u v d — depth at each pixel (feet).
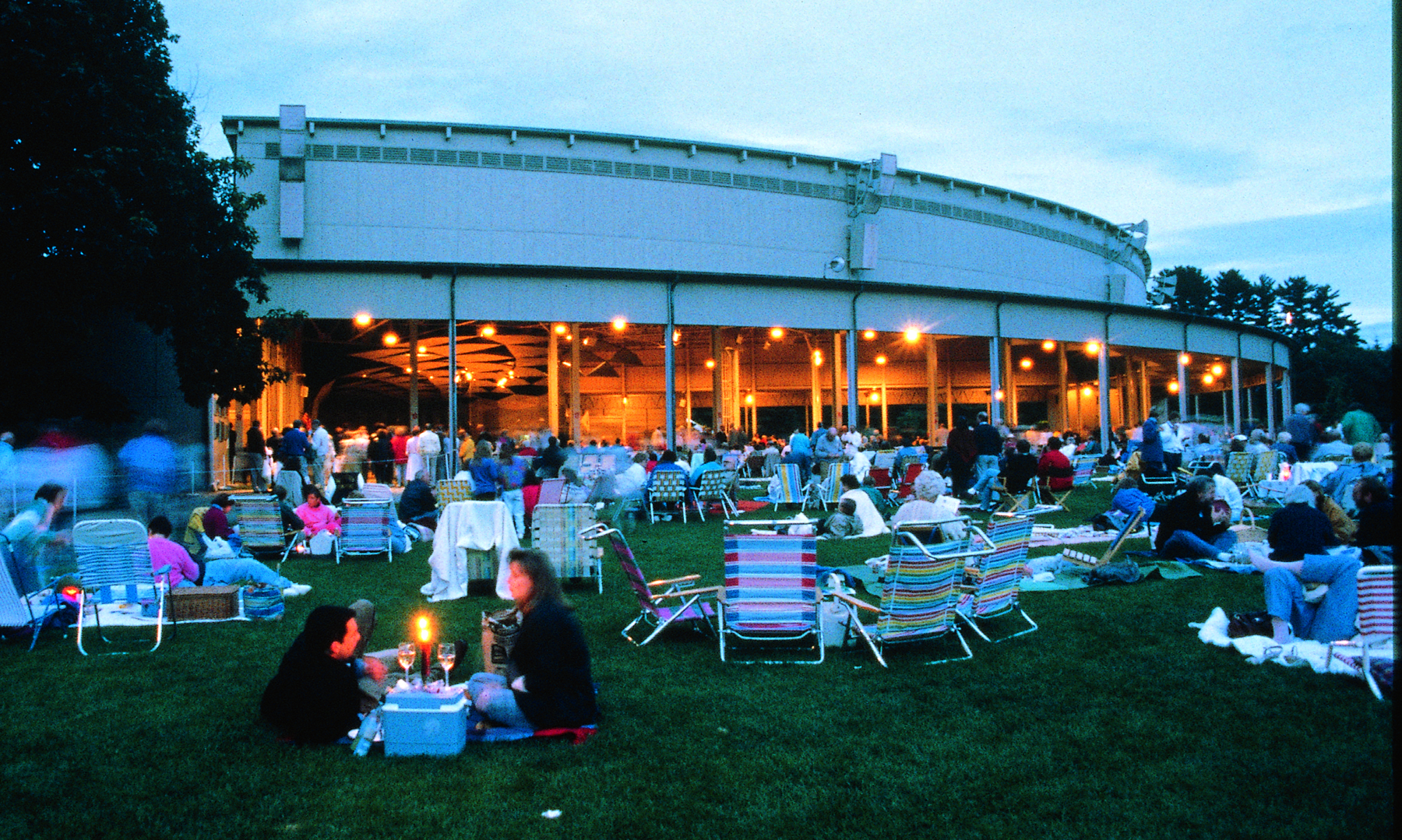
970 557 24.56
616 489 51.06
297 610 26.37
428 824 12.23
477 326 87.51
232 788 13.44
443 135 88.33
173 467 57.62
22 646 22.12
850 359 81.30
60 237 47.26
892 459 61.00
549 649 15.64
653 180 93.86
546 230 90.27
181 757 14.71
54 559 27.81
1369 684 17.13
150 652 21.43
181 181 52.60
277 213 85.20
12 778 13.84
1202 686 17.85
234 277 60.49
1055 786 13.32
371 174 86.69
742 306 77.66
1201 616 23.90
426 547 40.83
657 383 116.16
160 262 52.44
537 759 14.53
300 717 15.33
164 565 26.61
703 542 40.52
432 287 70.90
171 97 53.83
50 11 46.16
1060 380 112.78
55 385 52.80
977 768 14.05
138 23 50.83
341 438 83.46
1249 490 53.47
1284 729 15.30
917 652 21.21
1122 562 29.43
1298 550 23.85
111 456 57.06
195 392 59.31
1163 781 13.37
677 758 14.55
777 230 98.17
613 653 21.34
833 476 54.13
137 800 13.03
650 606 22.21
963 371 124.16
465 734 15.20
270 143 85.20
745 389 118.32
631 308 74.49
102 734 15.76
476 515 28.53
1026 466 49.98
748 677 19.17
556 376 88.12
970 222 109.70
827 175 100.94
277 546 37.19
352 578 32.42
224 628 24.03
